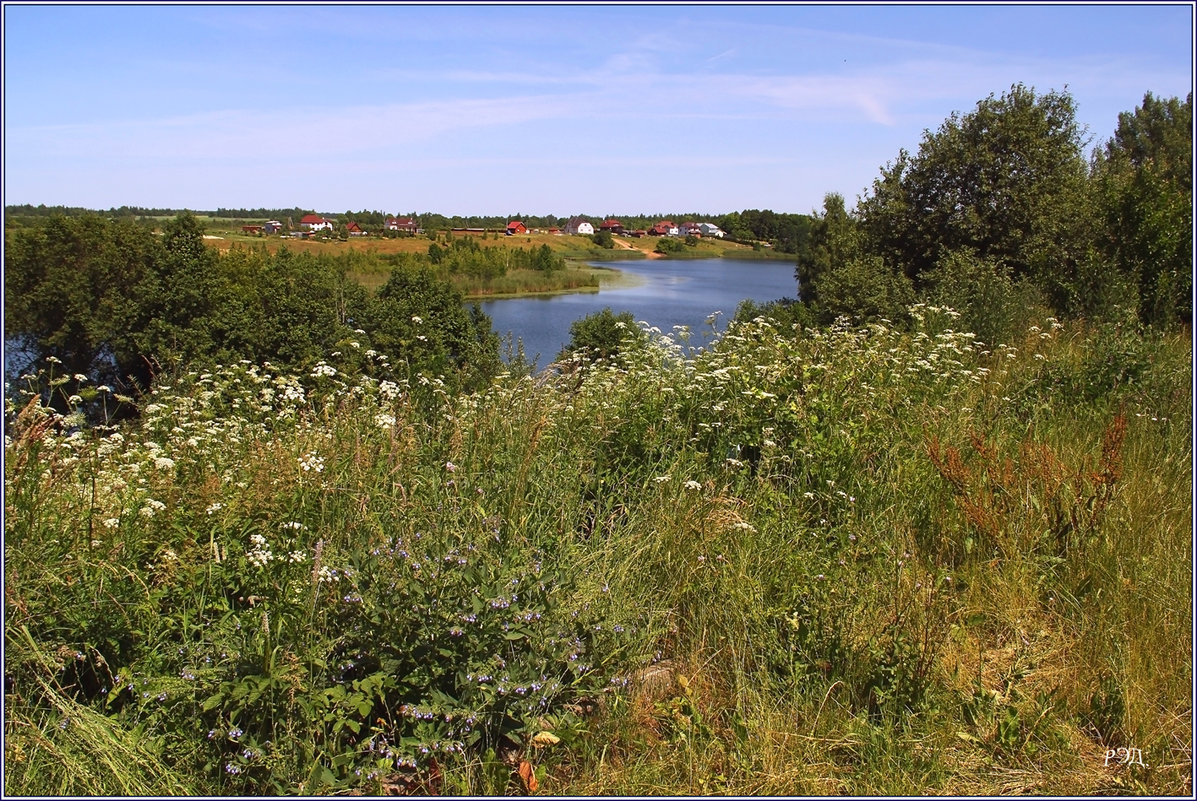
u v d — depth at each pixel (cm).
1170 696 323
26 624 302
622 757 297
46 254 3475
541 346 3397
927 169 2073
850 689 320
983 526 428
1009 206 1928
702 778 284
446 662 291
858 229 2292
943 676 329
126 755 272
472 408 579
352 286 3697
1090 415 644
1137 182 1412
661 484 456
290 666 273
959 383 698
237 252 4750
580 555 394
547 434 513
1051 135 2016
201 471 438
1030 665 341
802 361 608
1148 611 372
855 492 473
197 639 320
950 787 282
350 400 593
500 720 287
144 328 3428
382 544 339
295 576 342
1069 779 284
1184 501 484
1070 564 412
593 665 322
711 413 539
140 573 340
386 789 269
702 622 362
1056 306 1324
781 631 355
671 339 791
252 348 3331
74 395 610
